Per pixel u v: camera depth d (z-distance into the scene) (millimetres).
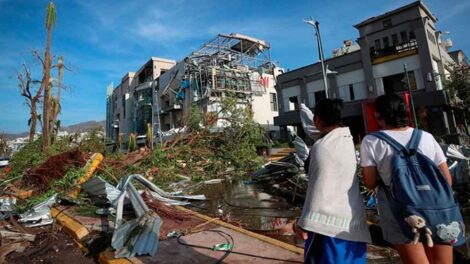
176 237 4762
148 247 4125
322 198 2105
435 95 17516
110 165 10250
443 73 19125
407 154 2039
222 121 13820
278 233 5391
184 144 13398
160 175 10727
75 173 8602
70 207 7238
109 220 5918
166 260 3850
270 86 37188
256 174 11062
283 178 9844
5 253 4840
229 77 33219
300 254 3834
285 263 3582
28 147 15766
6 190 10672
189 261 3789
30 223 6531
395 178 1987
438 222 1843
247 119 13828
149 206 6418
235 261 3717
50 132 19203
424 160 1986
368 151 2229
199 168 12703
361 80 21469
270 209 7270
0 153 39562
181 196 8406
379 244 4469
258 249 4082
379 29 20547
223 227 5270
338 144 2215
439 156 2143
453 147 7363
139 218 4805
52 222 6488
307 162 2469
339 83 22609
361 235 2125
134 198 5793
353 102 21562
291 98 25969
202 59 34344
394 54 19703
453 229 1836
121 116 52594
